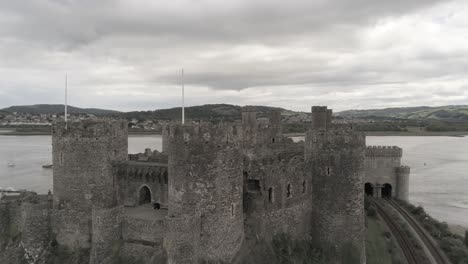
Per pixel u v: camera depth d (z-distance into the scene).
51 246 47.34
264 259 44.41
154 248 42.12
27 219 47.06
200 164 38.88
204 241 39.44
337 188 50.44
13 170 161.38
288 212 50.94
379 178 92.38
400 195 91.69
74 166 46.75
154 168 50.16
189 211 39.22
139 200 51.88
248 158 53.44
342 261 50.09
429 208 98.81
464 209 97.88
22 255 47.31
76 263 44.84
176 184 39.66
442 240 64.94
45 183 128.50
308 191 53.16
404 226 70.44
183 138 38.88
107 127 48.53
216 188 39.44
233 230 41.28
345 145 49.62
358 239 50.34
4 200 55.03
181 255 37.81
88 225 46.78
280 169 49.56
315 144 52.19
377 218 74.50
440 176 149.62
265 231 47.50
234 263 41.16
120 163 51.56
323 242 52.03
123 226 44.56
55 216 47.53
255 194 46.34
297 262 48.03
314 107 53.59
